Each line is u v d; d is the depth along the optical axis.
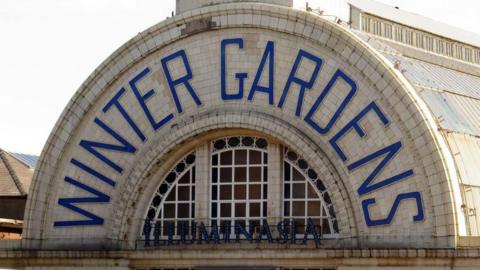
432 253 45.75
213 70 51.25
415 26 61.38
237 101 50.72
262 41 50.50
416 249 45.97
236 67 50.84
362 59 48.12
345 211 48.16
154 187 52.41
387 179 47.34
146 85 52.50
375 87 47.84
